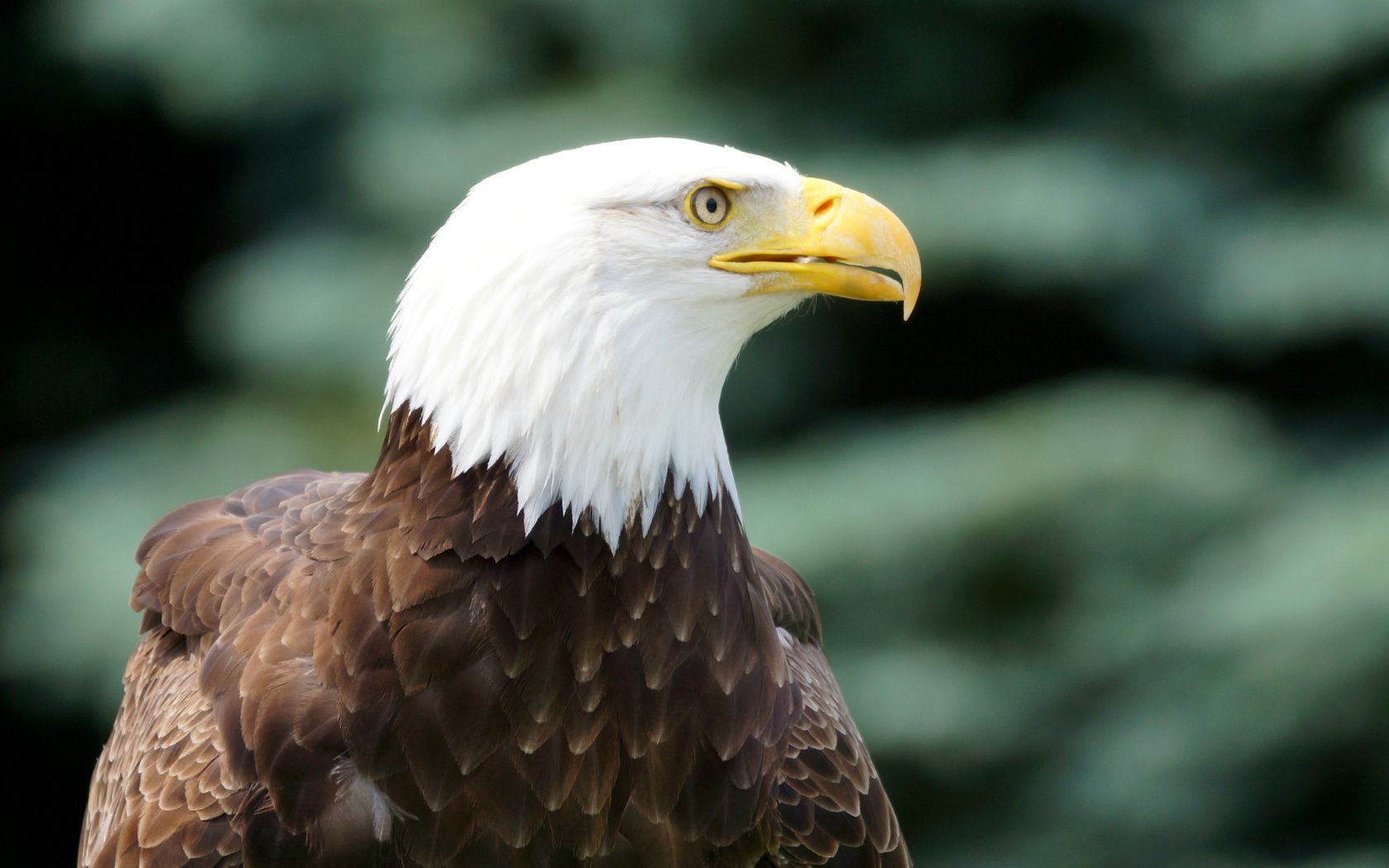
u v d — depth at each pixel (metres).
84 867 6.14
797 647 6.52
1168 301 15.19
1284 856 14.22
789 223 5.64
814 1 14.86
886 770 14.09
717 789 5.33
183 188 19.33
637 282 5.29
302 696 5.14
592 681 5.21
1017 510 13.42
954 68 15.40
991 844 14.09
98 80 17.78
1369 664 13.12
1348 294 14.45
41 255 19.22
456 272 5.23
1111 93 15.70
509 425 5.18
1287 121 15.59
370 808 5.10
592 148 5.44
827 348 15.59
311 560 5.48
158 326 19.23
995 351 16.31
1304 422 15.70
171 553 6.25
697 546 5.40
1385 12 14.52
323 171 16.23
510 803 5.15
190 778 5.22
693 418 5.44
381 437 14.34
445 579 5.18
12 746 18.20
